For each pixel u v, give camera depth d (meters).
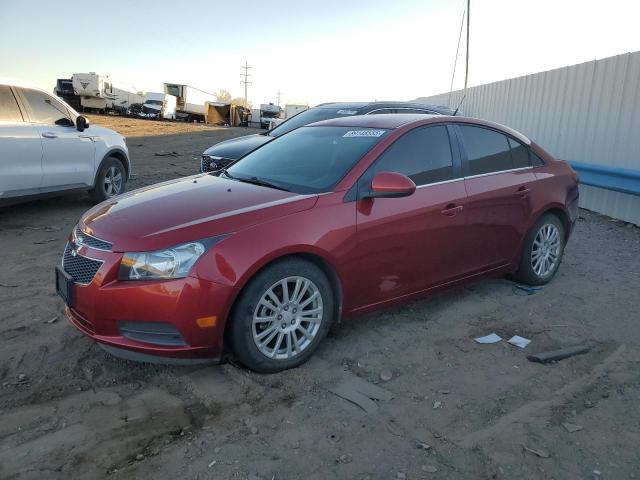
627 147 7.89
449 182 4.35
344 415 3.09
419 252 4.12
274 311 3.43
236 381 3.41
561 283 5.42
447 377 3.54
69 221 7.63
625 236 7.39
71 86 48.41
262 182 4.13
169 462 2.68
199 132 30.92
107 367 3.58
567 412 3.14
